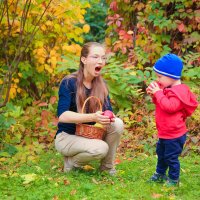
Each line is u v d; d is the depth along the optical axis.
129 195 3.84
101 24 13.23
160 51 7.32
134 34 7.61
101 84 4.48
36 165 4.95
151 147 5.57
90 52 4.33
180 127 4.09
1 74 6.16
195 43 7.51
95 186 4.06
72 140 4.45
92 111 4.45
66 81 4.45
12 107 5.28
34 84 6.98
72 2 6.57
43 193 3.85
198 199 3.82
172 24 7.22
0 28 6.23
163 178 4.31
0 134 5.56
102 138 4.52
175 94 3.99
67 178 4.28
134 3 7.45
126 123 6.28
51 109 6.50
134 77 6.54
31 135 5.92
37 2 5.43
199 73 6.82
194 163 5.05
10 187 4.09
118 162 4.99
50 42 6.83
